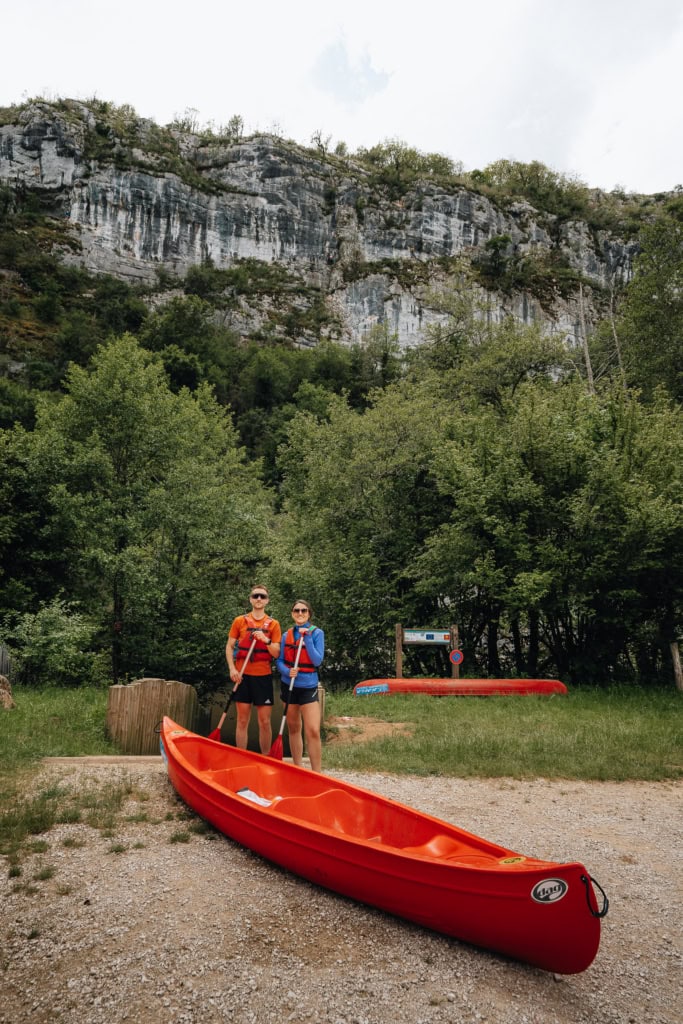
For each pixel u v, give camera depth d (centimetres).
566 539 1411
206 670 1781
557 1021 292
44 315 8825
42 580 1702
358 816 446
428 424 1773
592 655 1477
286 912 370
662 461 1437
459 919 340
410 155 13150
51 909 358
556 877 310
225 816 459
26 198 10012
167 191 10400
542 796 648
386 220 11300
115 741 734
